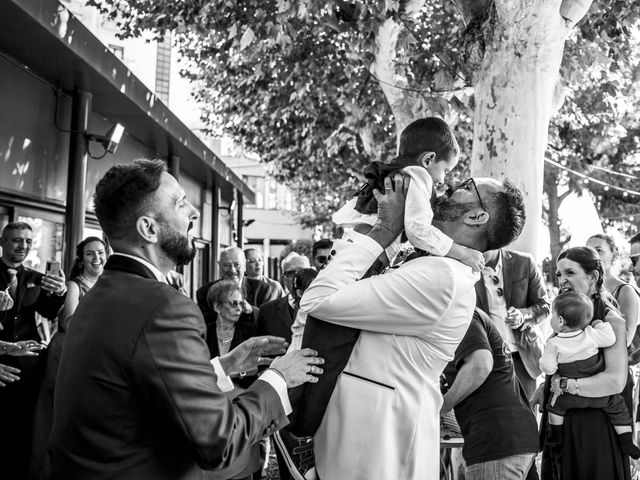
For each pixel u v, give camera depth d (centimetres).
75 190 680
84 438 149
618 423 345
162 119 854
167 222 171
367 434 183
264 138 1597
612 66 934
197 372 152
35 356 407
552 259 2158
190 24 947
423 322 185
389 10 711
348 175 1617
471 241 208
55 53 577
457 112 810
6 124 605
